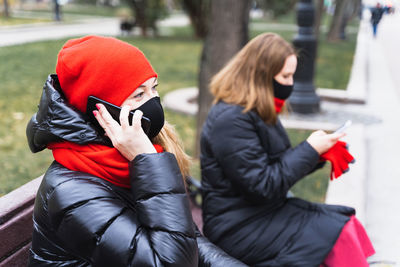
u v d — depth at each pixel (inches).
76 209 47.0
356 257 81.4
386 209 155.9
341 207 86.8
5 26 850.1
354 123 281.6
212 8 177.6
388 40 1003.3
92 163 50.1
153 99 53.3
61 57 50.6
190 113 279.9
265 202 81.4
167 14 831.1
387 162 207.5
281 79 84.4
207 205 86.1
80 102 50.9
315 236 80.4
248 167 79.5
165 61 540.4
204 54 184.5
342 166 84.8
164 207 48.6
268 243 80.9
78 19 1144.2
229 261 64.2
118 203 49.0
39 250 50.7
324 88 408.5
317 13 670.5
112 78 50.1
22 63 442.9
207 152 84.9
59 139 50.8
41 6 1649.9
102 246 46.2
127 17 855.7
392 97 376.5
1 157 175.9
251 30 1029.2
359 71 507.8
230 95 83.7
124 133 49.9
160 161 50.3
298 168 79.8
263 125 82.4
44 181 50.6
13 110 262.4
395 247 129.3
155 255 46.4
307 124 252.2
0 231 64.7
